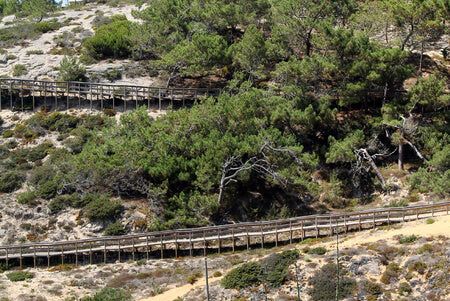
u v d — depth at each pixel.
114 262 46.09
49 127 62.19
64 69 68.12
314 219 46.38
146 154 50.56
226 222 49.94
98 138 56.19
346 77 57.53
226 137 49.62
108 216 49.16
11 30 82.81
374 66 55.56
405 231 41.84
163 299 39.00
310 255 40.88
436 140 52.06
